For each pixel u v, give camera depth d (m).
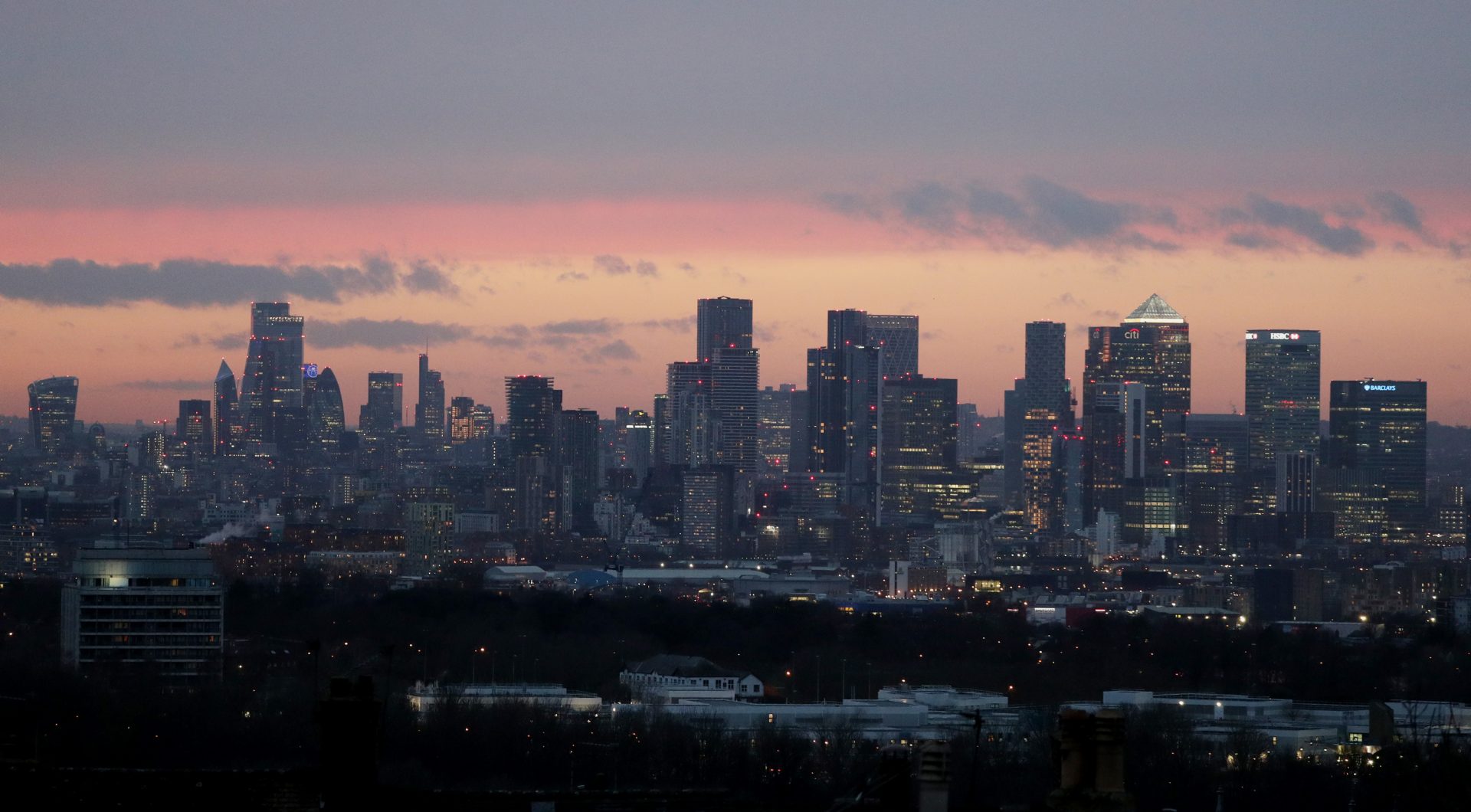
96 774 132.25
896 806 128.12
